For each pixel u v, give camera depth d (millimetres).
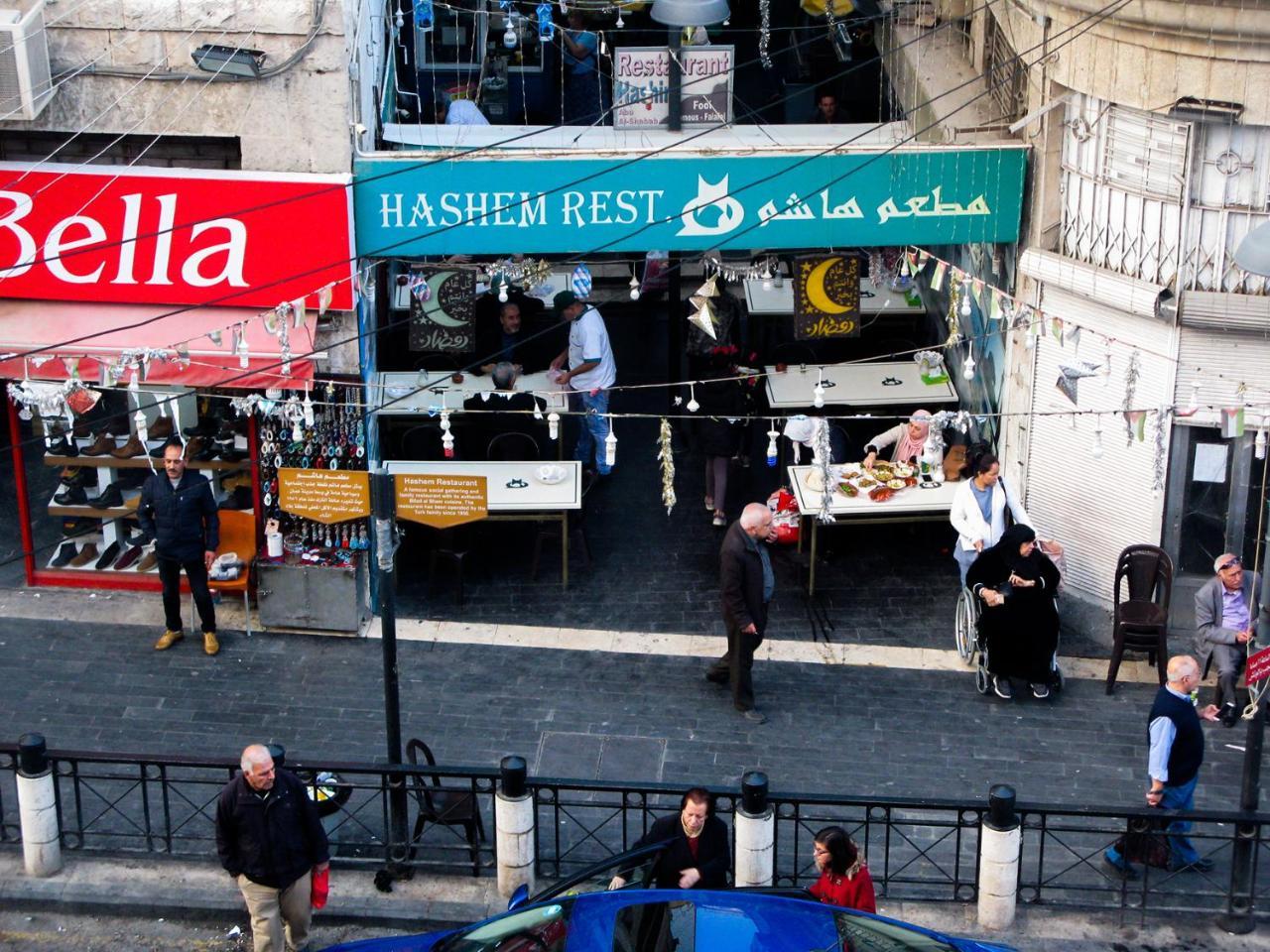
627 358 18703
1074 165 13961
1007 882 10828
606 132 14938
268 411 13148
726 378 14688
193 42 13109
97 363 13172
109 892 11109
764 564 13023
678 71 14883
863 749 12875
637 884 9836
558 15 18109
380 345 16594
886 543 15773
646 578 15180
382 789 11172
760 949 8641
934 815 12141
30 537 14688
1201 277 13266
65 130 13336
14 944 10758
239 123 13289
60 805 11258
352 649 14086
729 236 14016
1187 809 11195
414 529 15719
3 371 13344
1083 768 12695
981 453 14000
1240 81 12555
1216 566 13094
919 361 16297
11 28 12758
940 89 15805
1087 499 14461
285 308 12672
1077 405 13688
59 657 13859
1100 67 13258
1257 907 11133
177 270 13367
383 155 13453
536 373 16297
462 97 16891
